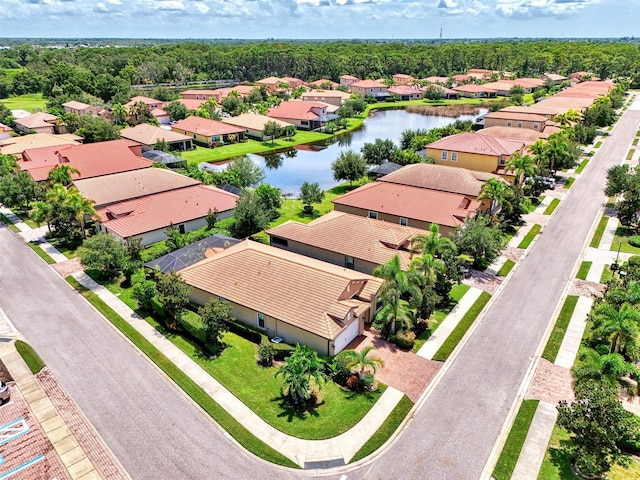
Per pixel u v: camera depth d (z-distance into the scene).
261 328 36.41
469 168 71.81
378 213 55.28
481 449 25.91
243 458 25.27
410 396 29.88
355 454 25.50
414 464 24.95
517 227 57.72
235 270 39.25
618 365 26.73
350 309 33.97
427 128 127.81
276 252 42.31
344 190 75.75
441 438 26.62
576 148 77.81
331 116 132.88
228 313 34.38
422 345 35.19
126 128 108.69
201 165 87.25
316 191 64.81
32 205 66.88
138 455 25.38
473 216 52.78
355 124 135.88
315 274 36.84
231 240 48.25
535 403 29.11
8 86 159.00
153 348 34.47
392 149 80.94
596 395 23.55
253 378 31.41
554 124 99.75
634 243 52.00
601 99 117.19
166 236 54.09
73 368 32.34
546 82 190.50
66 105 130.88
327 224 48.38
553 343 35.25
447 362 33.22
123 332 36.50
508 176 67.44
